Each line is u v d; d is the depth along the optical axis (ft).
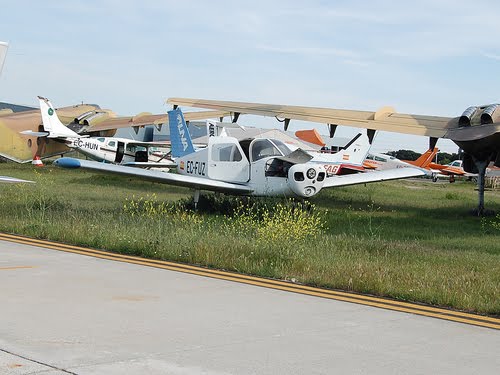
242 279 27.94
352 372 15.61
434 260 34.47
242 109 72.38
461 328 20.49
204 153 63.52
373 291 25.89
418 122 62.39
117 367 15.42
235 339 18.25
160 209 53.98
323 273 28.73
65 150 142.20
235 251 32.96
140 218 46.09
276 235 36.45
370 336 19.08
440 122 61.82
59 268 28.99
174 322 19.98
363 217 59.21
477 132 54.85
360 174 66.80
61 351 16.57
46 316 20.12
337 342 18.29
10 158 135.23
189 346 17.40
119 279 26.84
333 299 24.44
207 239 35.78
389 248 37.83
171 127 79.77
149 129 215.31
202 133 191.93
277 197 58.54
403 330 19.95
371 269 29.40
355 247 38.04
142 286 25.54
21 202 59.11
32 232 40.42
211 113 137.39
